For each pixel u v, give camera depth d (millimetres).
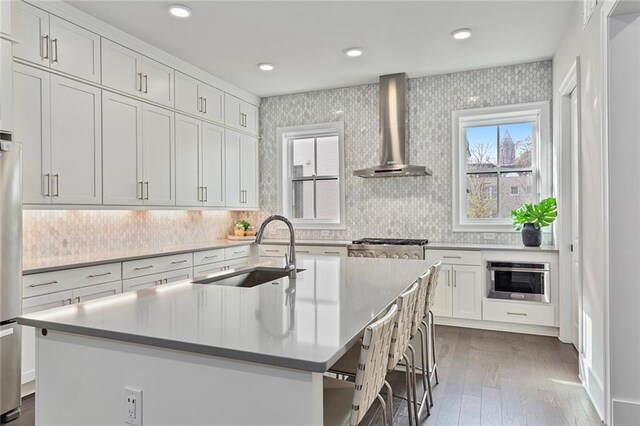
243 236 5484
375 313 1574
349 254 4723
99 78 3455
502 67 4641
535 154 4645
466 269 4293
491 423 2379
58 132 3125
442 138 4902
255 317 1503
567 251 3848
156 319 1466
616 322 2299
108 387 1387
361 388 1302
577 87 3051
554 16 3406
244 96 5500
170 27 3586
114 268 3340
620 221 2295
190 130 4520
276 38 3826
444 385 2900
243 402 1188
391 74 4867
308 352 1131
